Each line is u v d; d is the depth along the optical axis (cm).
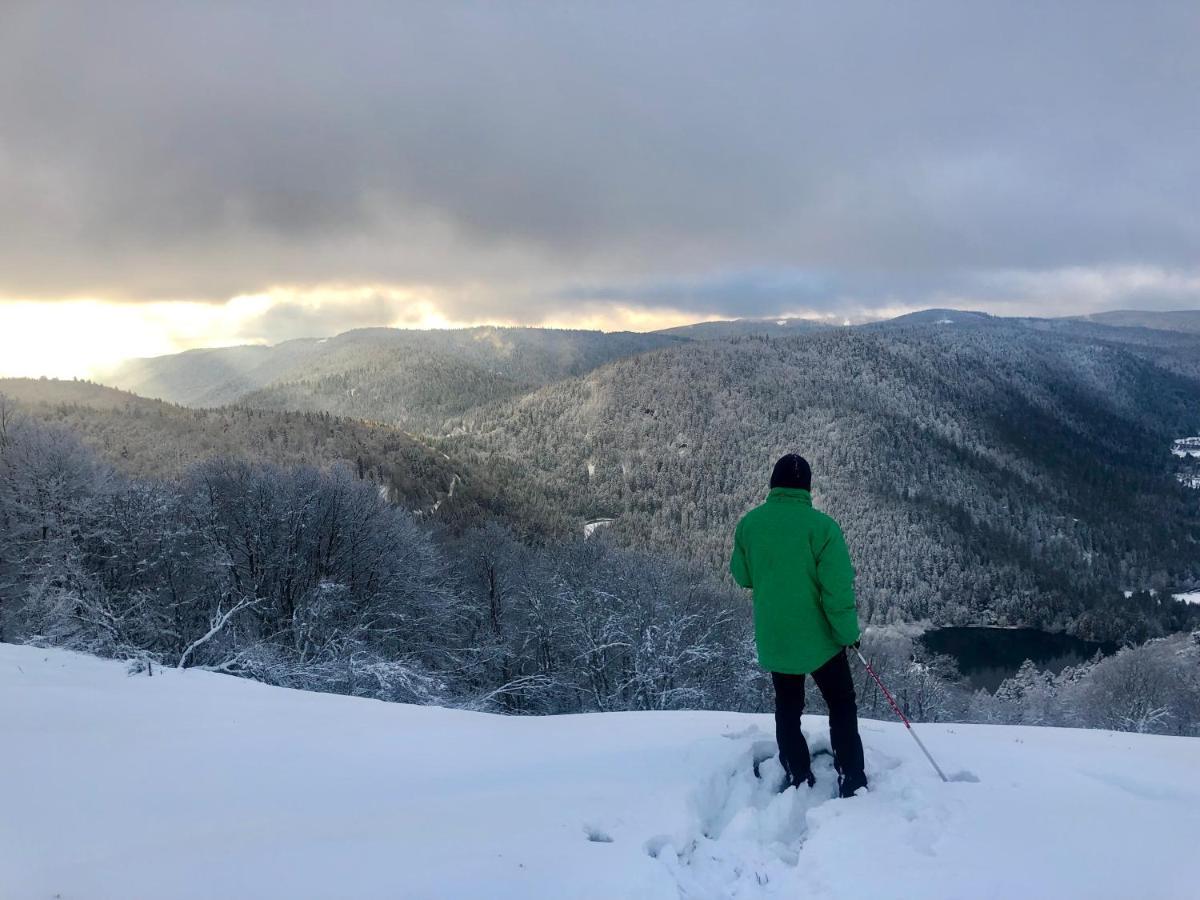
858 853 273
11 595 2145
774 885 261
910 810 314
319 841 264
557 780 358
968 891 242
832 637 351
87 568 2203
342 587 2175
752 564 365
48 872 233
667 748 415
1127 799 332
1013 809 313
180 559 2405
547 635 2562
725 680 2353
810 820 313
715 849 291
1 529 2297
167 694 586
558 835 274
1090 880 248
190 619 2347
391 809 312
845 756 345
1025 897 238
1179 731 3055
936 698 3700
